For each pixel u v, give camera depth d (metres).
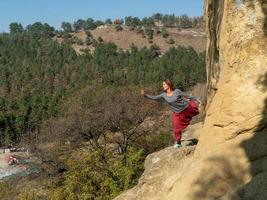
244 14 6.63
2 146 81.56
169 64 106.62
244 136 6.25
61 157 23.98
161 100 9.01
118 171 18.12
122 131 23.67
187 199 6.16
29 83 114.94
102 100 27.02
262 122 6.14
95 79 107.12
